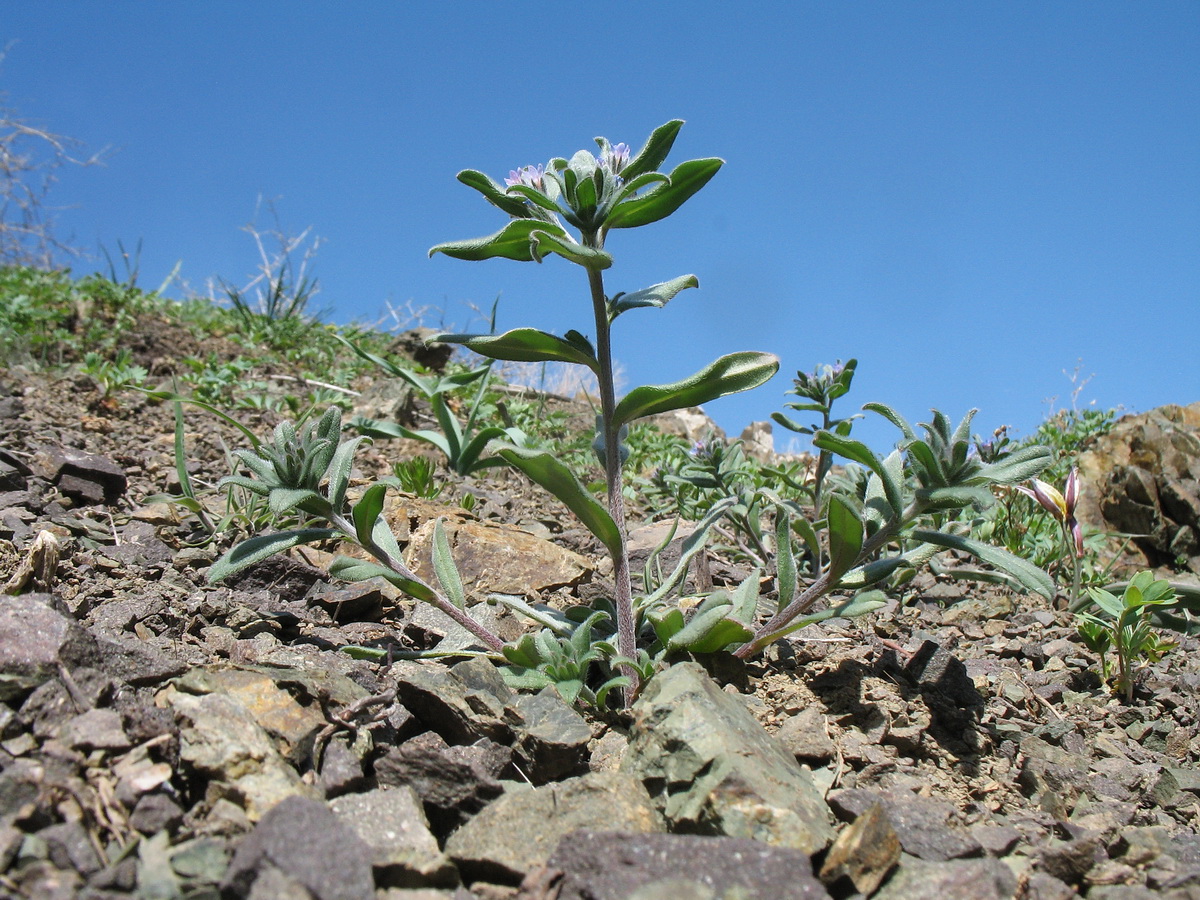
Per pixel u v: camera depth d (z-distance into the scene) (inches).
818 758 12.2
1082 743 14.2
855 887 9.6
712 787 10.1
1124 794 12.8
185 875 8.8
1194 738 15.1
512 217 14.1
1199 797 13.3
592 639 14.0
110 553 16.7
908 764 12.7
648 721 11.2
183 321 49.1
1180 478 30.3
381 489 12.4
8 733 10.0
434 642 14.9
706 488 24.8
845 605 13.1
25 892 8.3
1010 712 14.9
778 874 8.9
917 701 14.2
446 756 10.6
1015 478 12.7
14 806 9.0
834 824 10.9
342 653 13.4
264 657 12.8
